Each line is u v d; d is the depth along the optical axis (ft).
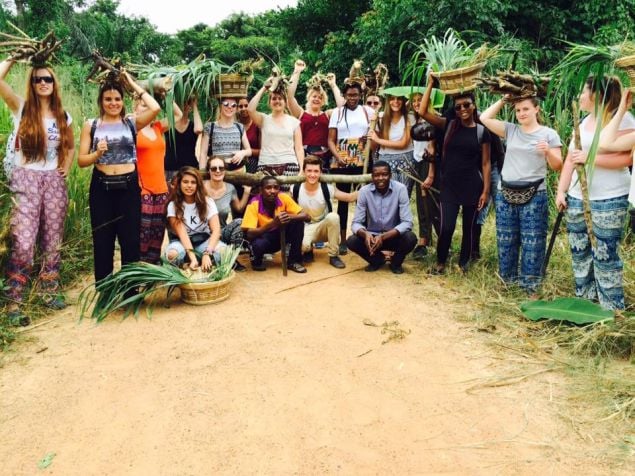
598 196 12.67
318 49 54.49
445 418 9.63
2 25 43.21
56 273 14.67
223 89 17.42
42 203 13.89
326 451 8.76
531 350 12.01
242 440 9.07
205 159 18.07
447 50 16.87
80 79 26.68
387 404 10.10
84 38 59.26
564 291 14.97
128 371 11.34
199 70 16.97
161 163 15.94
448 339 12.76
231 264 15.43
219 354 12.04
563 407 9.86
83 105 24.38
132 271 14.08
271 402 10.17
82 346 12.47
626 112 12.39
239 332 13.15
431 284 16.35
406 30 34.01
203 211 15.99
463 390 10.53
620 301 13.09
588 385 10.41
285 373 11.23
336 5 51.93
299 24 54.08
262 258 18.16
